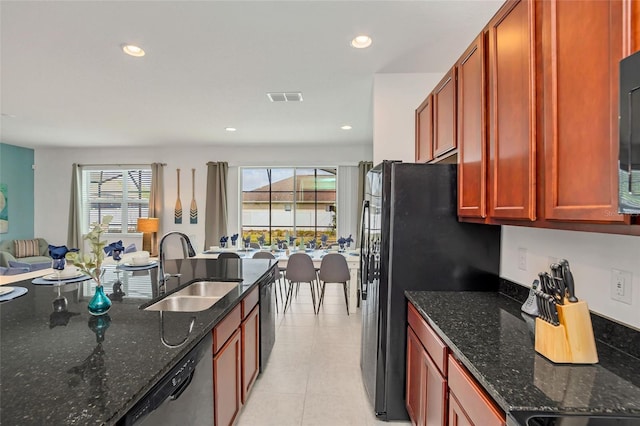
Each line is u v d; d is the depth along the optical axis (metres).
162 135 5.16
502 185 1.32
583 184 0.89
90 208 6.40
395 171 1.97
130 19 1.98
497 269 1.98
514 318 1.53
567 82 0.95
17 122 4.36
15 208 5.98
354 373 2.58
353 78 2.90
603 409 0.85
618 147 0.71
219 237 6.04
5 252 5.28
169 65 2.62
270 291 2.88
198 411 1.33
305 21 2.01
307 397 2.25
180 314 1.49
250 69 2.71
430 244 1.98
